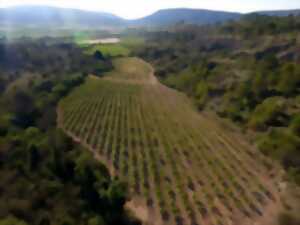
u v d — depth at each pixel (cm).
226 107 6450
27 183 3041
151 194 3656
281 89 6281
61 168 3422
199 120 6247
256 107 5919
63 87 8269
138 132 5653
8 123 4744
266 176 4066
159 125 6009
